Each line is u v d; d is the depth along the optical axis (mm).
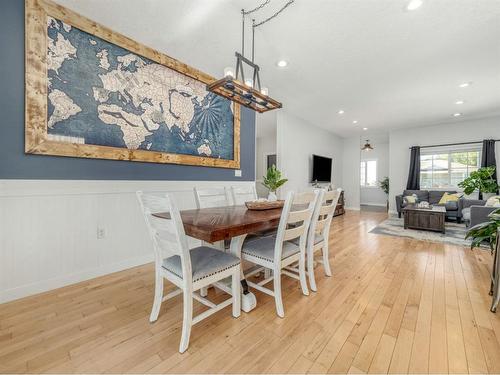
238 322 1563
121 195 2416
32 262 1907
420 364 1209
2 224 1773
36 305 1750
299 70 3127
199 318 1386
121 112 2361
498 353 1283
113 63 2297
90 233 2213
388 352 1294
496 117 5410
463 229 4496
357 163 7633
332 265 2617
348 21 2184
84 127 2125
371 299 1870
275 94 4008
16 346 1325
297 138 5605
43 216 1951
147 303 1798
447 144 6012
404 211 4578
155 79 2629
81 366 1192
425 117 5457
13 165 1807
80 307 1731
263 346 1344
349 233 4160
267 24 2219
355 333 1456
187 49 2617
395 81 3480
